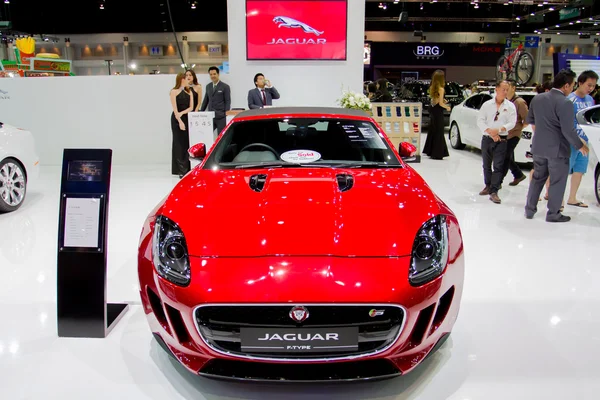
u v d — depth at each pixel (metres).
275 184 2.26
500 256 3.61
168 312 1.82
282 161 2.63
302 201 2.07
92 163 2.37
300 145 2.75
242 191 2.19
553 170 4.41
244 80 7.96
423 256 1.84
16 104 7.80
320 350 1.73
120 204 5.23
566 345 2.34
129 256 3.61
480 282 3.12
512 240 4.00
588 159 5.11
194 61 23.06
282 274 1.69
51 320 2.61
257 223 1.91
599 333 2.46
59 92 7.79
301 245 1.79
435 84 8.20
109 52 23.30
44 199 5.54
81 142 7.93
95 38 22.66
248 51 7.84
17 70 9.52
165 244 1.92
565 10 17.86
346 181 2.30
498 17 21.84
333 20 7.77
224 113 7.22
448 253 1.94
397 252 1.79
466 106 9.27
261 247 1.80
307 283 1.67
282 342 1.72
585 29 22.03
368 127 2.93
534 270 3.33
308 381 1.73
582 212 4.94
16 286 3.07
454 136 9.74
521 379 2.05
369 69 24.64
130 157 7.98
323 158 2.66
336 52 7.88
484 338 2.40
